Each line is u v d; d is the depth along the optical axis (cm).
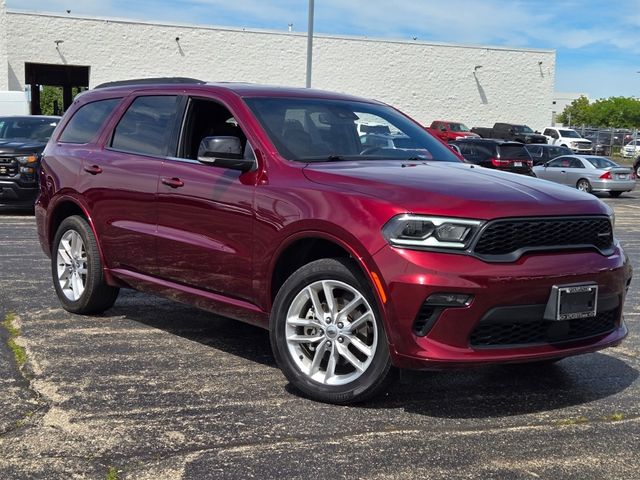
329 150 509
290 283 447
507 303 401
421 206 405
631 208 2192
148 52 4322
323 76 4722
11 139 1447
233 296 496
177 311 665
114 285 607
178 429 400
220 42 4459
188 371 498
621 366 541
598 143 5697
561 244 426
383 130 558
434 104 5059
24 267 859
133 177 566
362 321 426
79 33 4166
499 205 410
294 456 370
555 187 463
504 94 5234
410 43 4919
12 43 4038
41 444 378
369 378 423
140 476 346
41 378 476
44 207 668
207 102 552
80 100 676
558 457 378
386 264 403
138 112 598
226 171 502
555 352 420
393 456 373
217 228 498
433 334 400
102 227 600
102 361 515
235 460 364
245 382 479
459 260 397
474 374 510
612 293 443
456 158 564
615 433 411
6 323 609
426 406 444
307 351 455
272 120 513
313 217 434
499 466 365
